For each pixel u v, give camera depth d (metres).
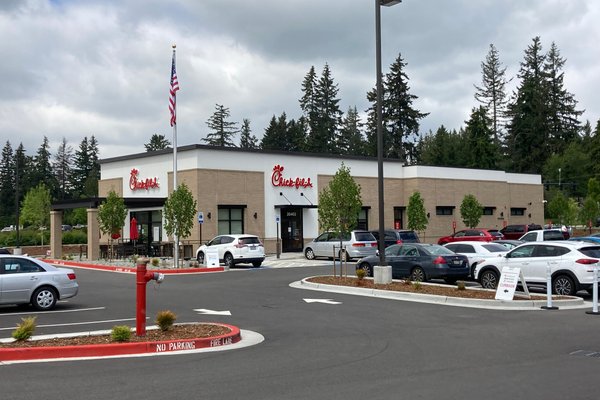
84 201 38.16
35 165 125.88
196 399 7.36
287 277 26.12
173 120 32.50
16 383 8.26
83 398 7.45
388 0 21.11
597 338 11.73
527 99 92.25
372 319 14.60
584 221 63.25
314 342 11.56
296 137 96.88
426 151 95.94
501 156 93.50
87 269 32.34
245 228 40.84
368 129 89.00
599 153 80.50
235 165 40.53
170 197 31.23
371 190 48.12
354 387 7.92
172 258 37.62
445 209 52.34
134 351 10.55
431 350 10.61
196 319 14.74
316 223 44.78
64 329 13.16
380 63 21.36
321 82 93.19
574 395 7.41
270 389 7.84
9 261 16.44
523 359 9.73
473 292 18.64
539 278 19.06
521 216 58.72
